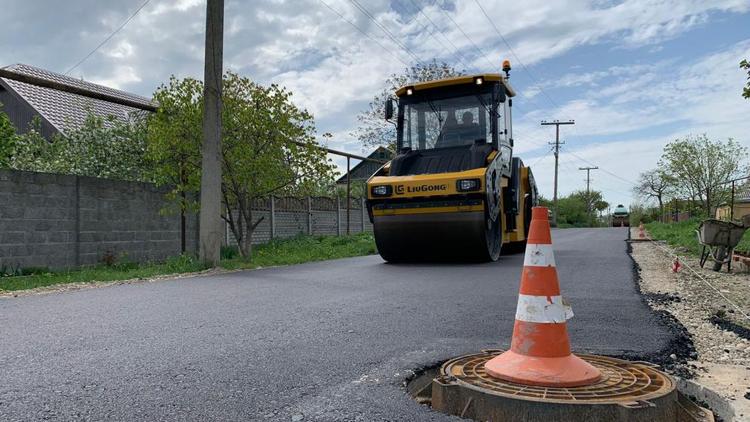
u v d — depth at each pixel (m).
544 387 2.85
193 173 11.78
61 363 3.42
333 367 3.37
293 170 12.27
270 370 3.30
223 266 10.41
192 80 11.29
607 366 3.31
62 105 21.77
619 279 7.45
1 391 2.89
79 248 10.70
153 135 11.32
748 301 6.00
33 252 9.91
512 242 12.52
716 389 3.08
